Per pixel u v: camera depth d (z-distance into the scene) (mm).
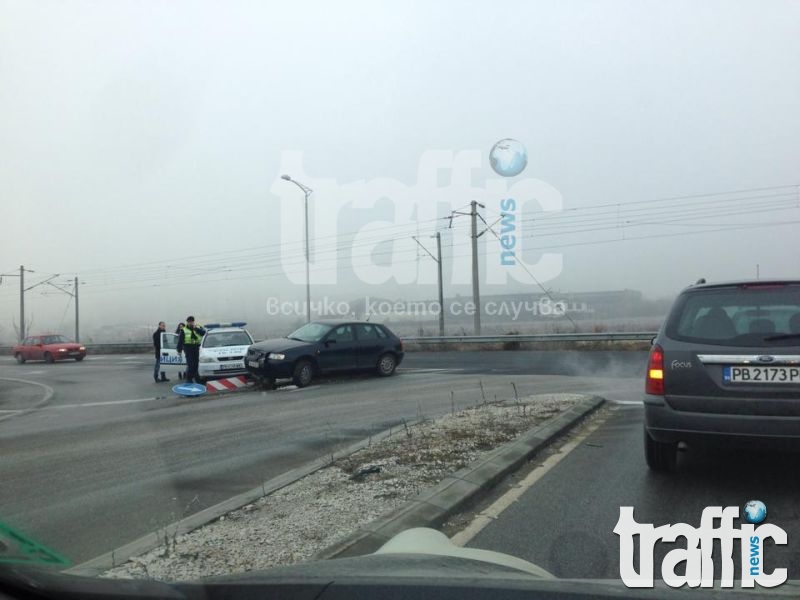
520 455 6527
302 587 2689
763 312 5328
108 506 5625
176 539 4465
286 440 8352
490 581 2686
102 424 10344
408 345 30000
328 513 4941
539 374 16031
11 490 6262
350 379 15750
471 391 12586
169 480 6496
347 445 7859
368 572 2855
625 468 6211
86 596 2834
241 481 6391
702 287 5676
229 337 17734
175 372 21328
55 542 4680
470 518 4922
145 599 2768
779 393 5059
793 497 5223
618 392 11883
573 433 7996
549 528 4648
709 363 5285
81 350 35000
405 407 10758
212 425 9750
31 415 12180
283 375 14367
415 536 3572
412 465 6223
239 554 4152
